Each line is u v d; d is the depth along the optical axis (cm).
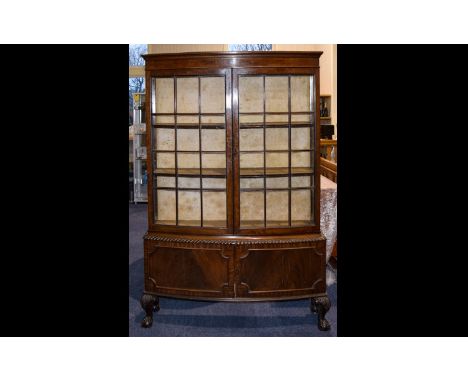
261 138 296
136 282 368
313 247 277
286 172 282
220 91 291
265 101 284
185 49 785
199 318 301
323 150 691
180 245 279
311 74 273
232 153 272
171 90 294
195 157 298
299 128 296
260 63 268
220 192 296
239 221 275
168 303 330
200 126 278
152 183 287
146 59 277
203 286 279
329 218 351
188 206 299
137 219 605
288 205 288
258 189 279
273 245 274
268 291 276
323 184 370
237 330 280
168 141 299
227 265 276
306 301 334
